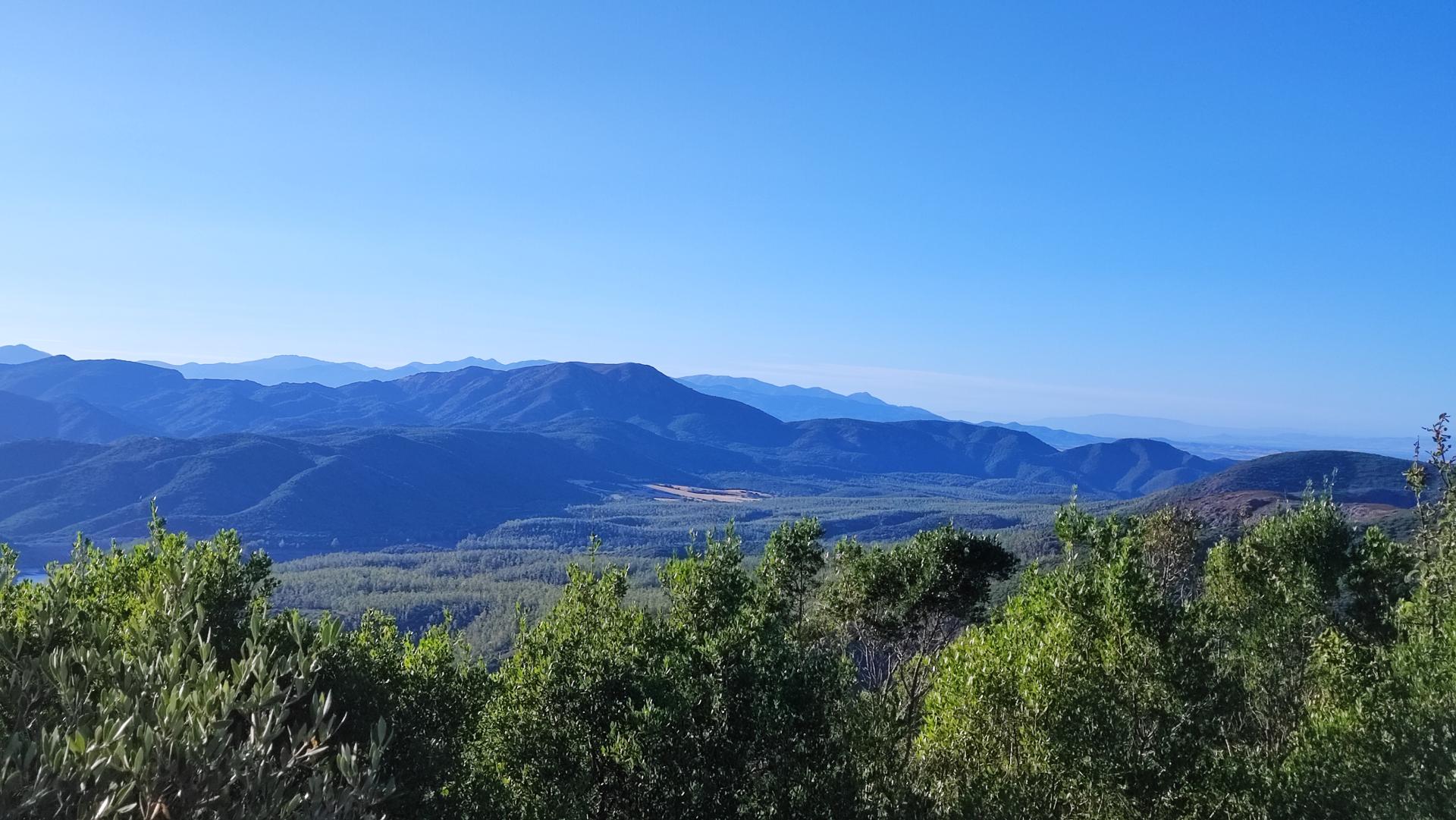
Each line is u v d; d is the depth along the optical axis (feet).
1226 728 79.15
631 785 50.65
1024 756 62.03
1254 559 98.07
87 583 47.65
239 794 19.66
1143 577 64.34
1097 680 62.03
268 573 50.80
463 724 54.90
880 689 81.71
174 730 18.81
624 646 58.13
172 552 47.21
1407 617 88.84
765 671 53.16
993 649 68.28
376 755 20.75
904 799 57.88
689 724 51.13
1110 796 58.03
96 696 23.91
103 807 16.47
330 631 26.13
